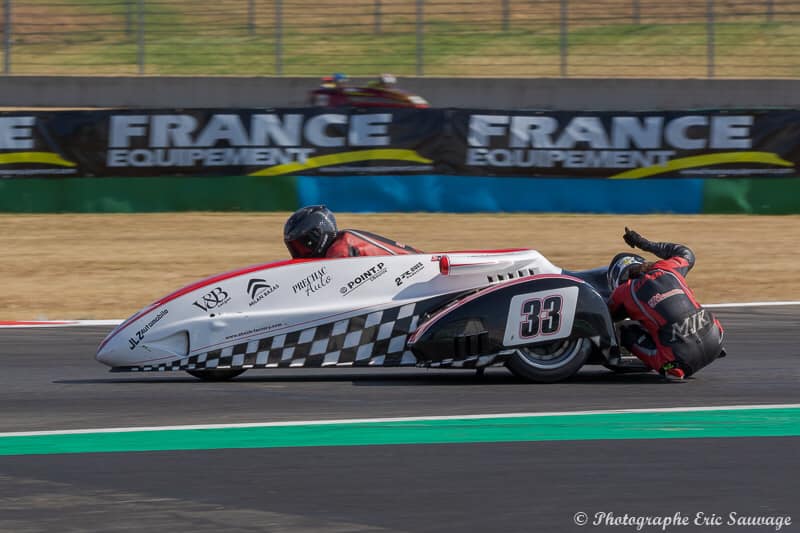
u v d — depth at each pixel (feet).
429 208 182.70
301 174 181.37
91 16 382.42
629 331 84.89
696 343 82.43
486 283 85.46
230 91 312.71
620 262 87.10
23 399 80.59
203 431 70.03
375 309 82.94
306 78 312.29
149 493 57.16
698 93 299.38
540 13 382.22
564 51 333.21
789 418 73.51
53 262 155.53
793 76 322.55
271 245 165.17
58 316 126.11
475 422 72.13
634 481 59.26
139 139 181.06
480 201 183.11
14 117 179.63
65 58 351.67
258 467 61.77
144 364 81.76
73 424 72.38
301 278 83.30
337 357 82.28
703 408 76.33
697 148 181.98
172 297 82.79
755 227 176.96
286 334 82.07
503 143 182.50
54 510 54.34
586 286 82.89
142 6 339.16
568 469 61.41
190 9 385.70
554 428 70.44
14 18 378.53
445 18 382.42
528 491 57.57
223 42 362.94
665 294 82.43
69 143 180.75
